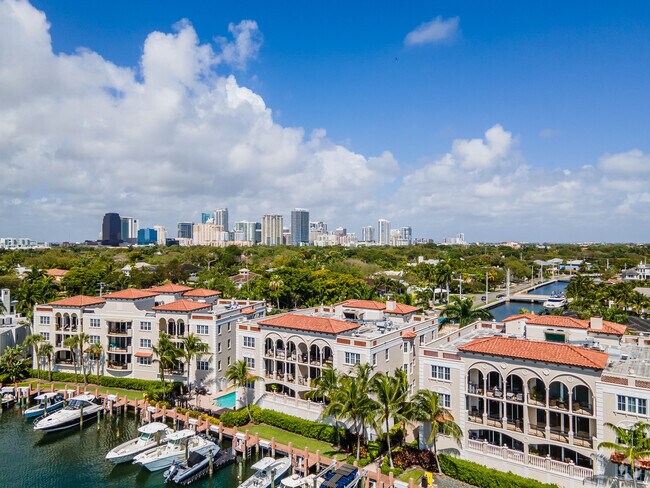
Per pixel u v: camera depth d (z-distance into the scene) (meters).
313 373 65.00
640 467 40.53
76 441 63.53
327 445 57.34
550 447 47.19
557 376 45.31
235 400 69.12
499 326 67.19
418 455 51.94
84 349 82.88
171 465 54.53
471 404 52.50
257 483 49.66
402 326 68.69
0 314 102.81
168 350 70.75
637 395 41.25
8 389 77.62
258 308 91.75
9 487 52.31
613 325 58.09
